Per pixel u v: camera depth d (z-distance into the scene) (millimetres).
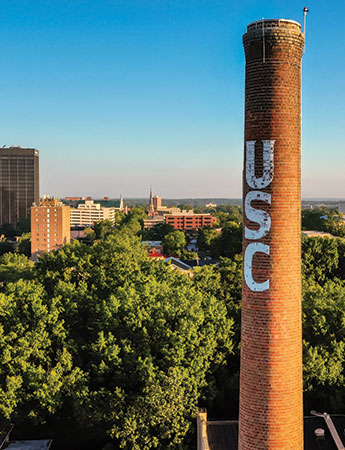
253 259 27859
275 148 27078
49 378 48094
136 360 48812
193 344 49688
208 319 54000
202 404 51938
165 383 44719
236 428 41906
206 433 41250
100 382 52406
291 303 27688
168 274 76000
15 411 48625
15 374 49500
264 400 27781
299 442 28438
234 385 51875
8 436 50656
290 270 27578
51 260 76812
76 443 52500
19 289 60156
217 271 79938
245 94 27969
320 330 52281
